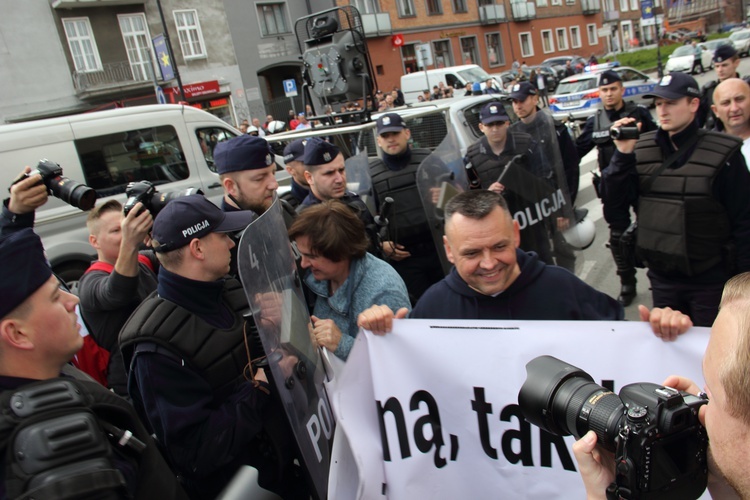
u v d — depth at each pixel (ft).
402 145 11.30
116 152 21.21
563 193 11.21
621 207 9.38
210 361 5.40
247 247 4.61
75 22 63.41
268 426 5.52
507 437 5.21
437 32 101.81
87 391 3.63
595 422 3.16
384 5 92.89
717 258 8.06
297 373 5.21
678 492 2.88
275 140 15.88
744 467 2.31
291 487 5.79
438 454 5.36
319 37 15.92
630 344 4.99
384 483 5.35
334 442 5.24
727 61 15.94
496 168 10.95
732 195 7.82
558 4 128.36
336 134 14.98
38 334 3.89
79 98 63.82
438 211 10.60
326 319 6.92
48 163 7.65
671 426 2.78
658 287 8.89
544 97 40.37
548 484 5.09
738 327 2.35
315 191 9.95
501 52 115.14
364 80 15.14
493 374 5.22
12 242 3.86
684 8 121.39
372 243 9.68
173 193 7.23
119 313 7.66
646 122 14.44
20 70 60.08
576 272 11.76
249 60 76.07
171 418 5.11
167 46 51.90
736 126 10.71
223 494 4.69
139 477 3.77
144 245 9.65
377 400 5.34
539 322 5.14
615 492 2.95
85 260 20.70
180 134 23.22
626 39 151.33
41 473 3.03
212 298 5.70
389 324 5.40
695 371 4.82
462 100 18.20
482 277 5.70
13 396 3.31
